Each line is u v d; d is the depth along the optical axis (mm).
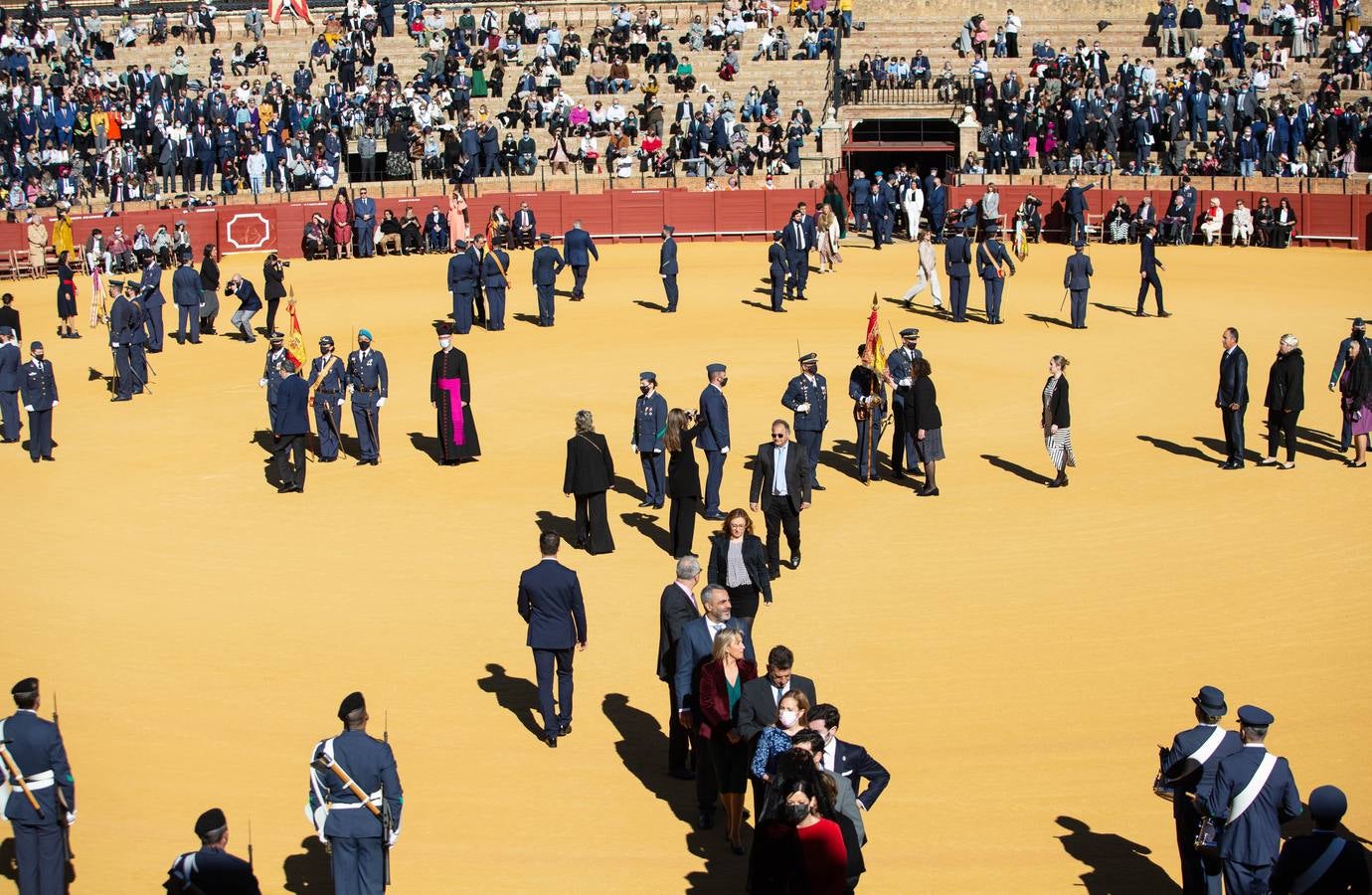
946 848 13844
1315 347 34469
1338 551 22031
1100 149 54250
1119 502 24281
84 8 61531
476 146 52062
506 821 14398
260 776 15328
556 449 27094
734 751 13516
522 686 17734
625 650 18703
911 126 58625
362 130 53969
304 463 25172
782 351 33812
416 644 18938
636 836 14148
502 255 36438
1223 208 50031
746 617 17156
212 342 36375
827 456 26922
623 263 46375
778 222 50938
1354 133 52625
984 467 26109
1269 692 17422
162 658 18453
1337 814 11172
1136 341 35219
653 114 54156
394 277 43625
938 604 20141
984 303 39438
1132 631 19203
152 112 52406
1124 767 15570
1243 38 57500
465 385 26297
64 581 21203
